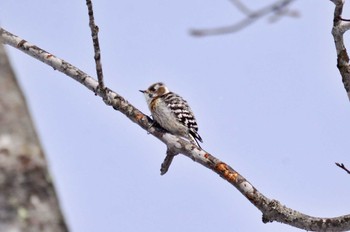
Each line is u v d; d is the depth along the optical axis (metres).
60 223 3.65
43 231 3.56
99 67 13.23
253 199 11.52
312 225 11.03
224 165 12.16
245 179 11.79
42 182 3.68
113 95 13.73
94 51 13.05
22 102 3.78
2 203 3.55
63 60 13.88
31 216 3.57
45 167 3.73
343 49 11.12
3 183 3.58
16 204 3.57
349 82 11.13
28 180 3.64
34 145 3.73
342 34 10.95
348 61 11.15
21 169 3.64
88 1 12.43
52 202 3.68
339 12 10.80
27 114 3.77
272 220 11.43
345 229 10.81
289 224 11.28
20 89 3.82
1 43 3.88
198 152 12.59
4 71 3.77
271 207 11.38
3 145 3.64
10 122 3.69
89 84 13.62
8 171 3.61
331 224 10.90
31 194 3.62
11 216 3.54
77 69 13.81
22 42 14.07
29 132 3.74
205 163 12.41
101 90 13.55
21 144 3.68
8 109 3.71
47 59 13.87
